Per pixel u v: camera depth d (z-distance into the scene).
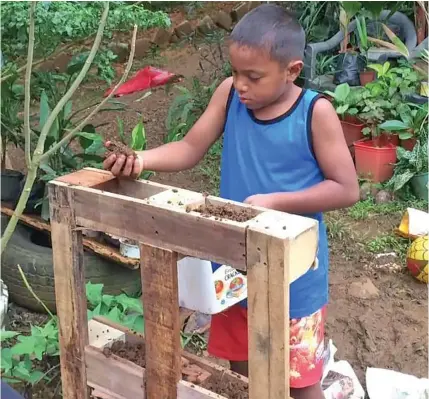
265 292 1.35
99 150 3.31
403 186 4.20
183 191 1.56
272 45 1.65
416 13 5.07
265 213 1.42
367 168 4.28
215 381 1.64
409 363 2.73
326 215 3.93
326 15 5.43
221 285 1.81
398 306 3.10
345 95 4.45
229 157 1.90
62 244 1.64
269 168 1.81
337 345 2.84
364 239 3.70
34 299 2.94
